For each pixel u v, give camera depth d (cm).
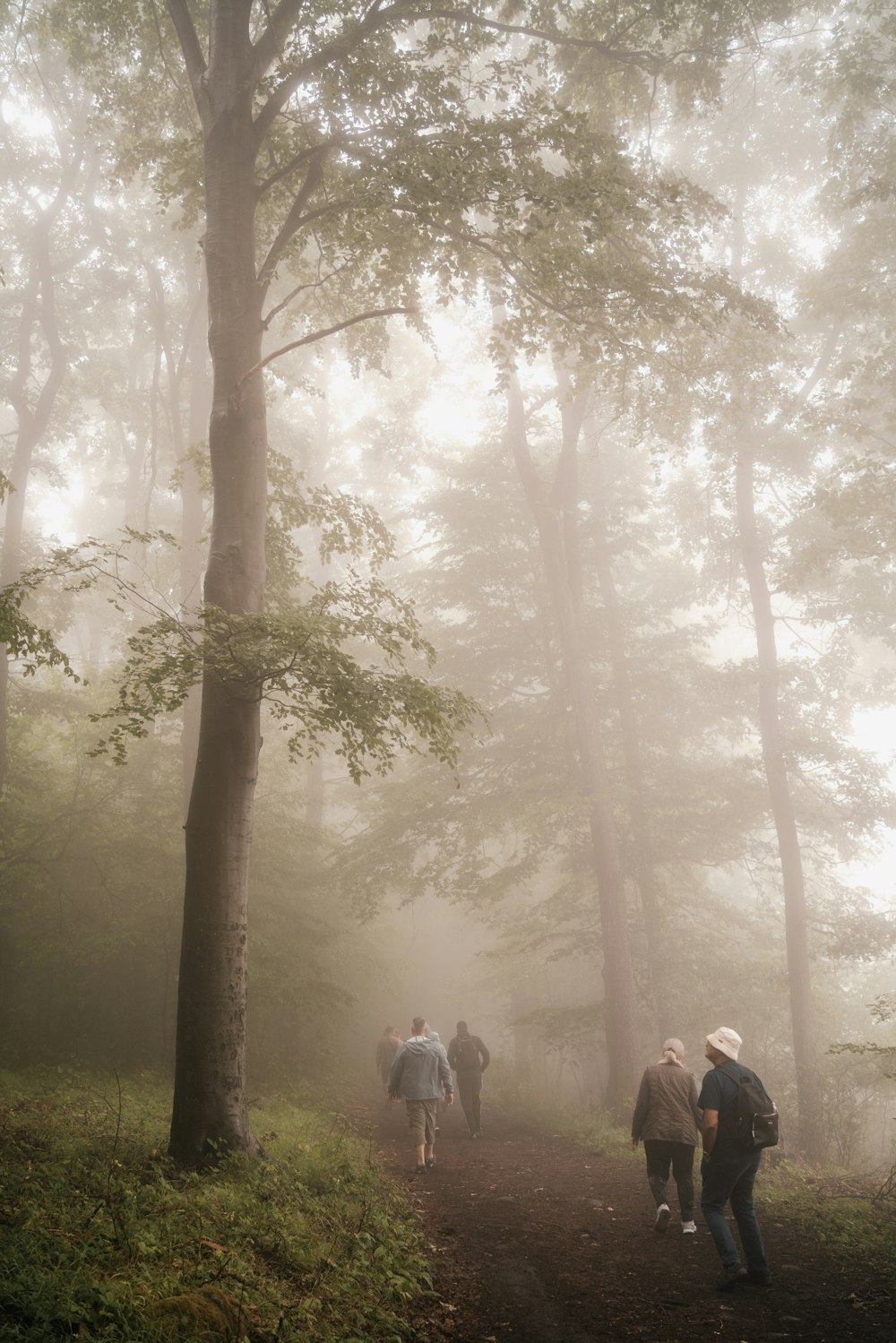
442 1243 655
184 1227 504
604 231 1015
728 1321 494
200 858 808
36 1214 470
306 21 1102
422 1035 1062
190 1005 776
